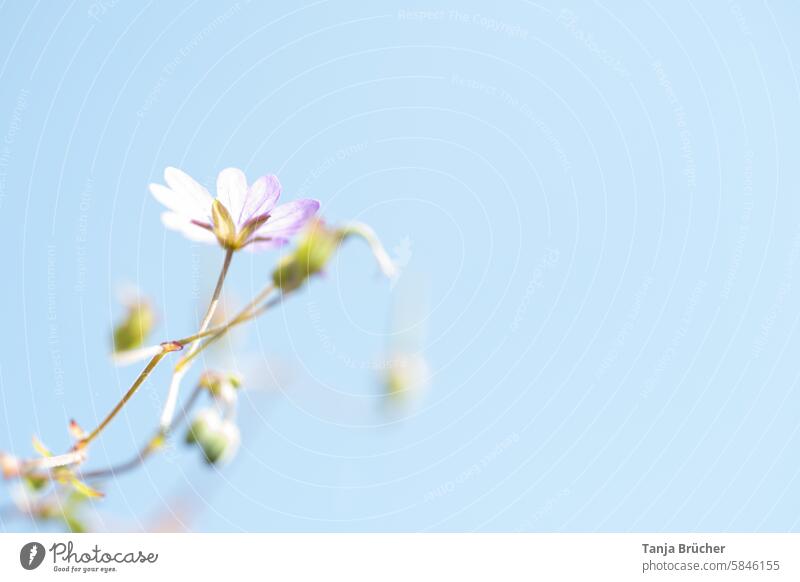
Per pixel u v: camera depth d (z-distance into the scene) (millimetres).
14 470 271
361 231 272
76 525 274
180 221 268
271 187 270
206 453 275
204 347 267
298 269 269
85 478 273
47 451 270
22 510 271
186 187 269
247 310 267
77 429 270
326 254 270
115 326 275
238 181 270
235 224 268
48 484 272
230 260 268
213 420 275
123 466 273
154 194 268
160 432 274
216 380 274
